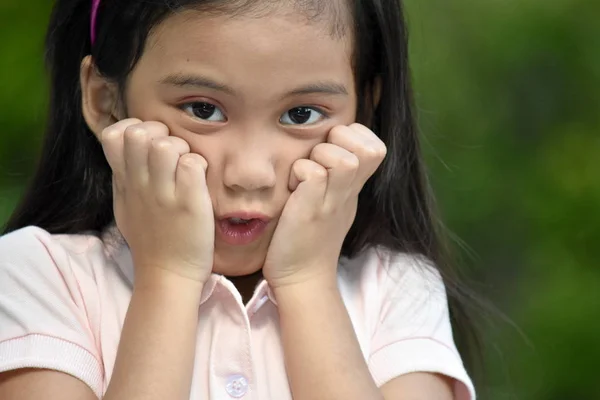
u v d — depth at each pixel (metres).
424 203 2.65
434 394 2.26
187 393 2.03
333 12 2.08
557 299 4.73
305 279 2.18
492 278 4.86
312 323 2.15
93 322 2.19
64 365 2.07
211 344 2.16
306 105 2.10
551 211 4.96
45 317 2.12
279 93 2.03
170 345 2.03
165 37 2.03
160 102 2.09
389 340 2.32
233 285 2.16
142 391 1.98
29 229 2.28
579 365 4.62
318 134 2.16
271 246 2.16
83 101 2.30
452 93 5.04
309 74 2.04
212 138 2.08
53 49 2.52
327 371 2.10
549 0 5.27
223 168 2.08
